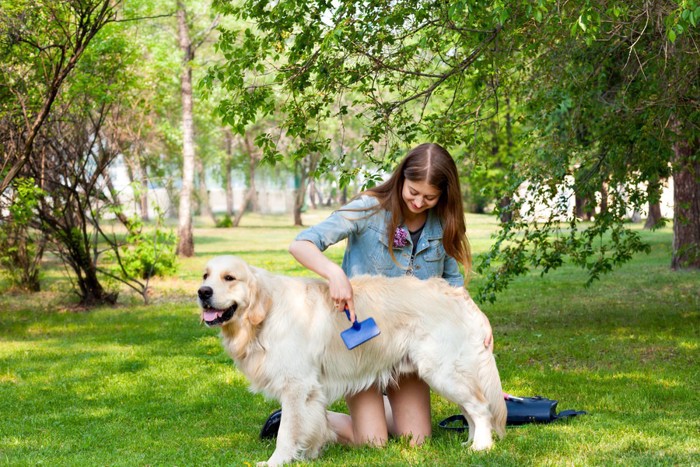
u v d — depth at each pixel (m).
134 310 12.29
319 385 4.23
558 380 6.52
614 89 9.25
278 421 4.79
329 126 22.89
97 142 13.72
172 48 21.19
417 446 4.37
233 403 6.01
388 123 7.16
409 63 7.59
